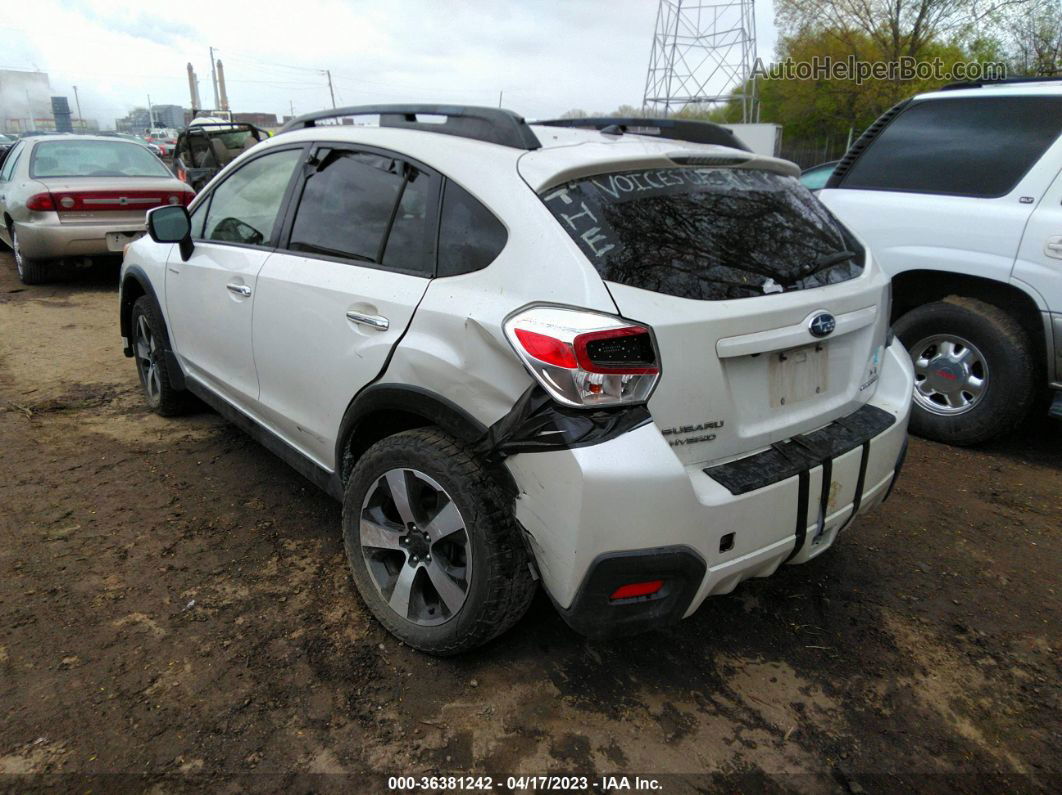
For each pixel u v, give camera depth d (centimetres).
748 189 254
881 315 266
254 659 247
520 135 240
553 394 196
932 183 437
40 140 848
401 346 236
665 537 198
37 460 390
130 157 874
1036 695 245
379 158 273
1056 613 288
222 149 1316
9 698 226
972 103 433
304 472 305
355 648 254
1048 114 404
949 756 220
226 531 326
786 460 224
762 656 259
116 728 217
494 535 218
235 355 336
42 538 315
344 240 279
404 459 235
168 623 263
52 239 749
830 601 291
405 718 225
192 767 206
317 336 275
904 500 374
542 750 216
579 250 206
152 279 411
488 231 227
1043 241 385
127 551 308
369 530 256
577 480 194
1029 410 418
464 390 218
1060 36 2023
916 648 266
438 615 243
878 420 257
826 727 229
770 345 218
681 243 219
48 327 659
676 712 232
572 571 201
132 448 409
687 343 202
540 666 249
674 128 310
